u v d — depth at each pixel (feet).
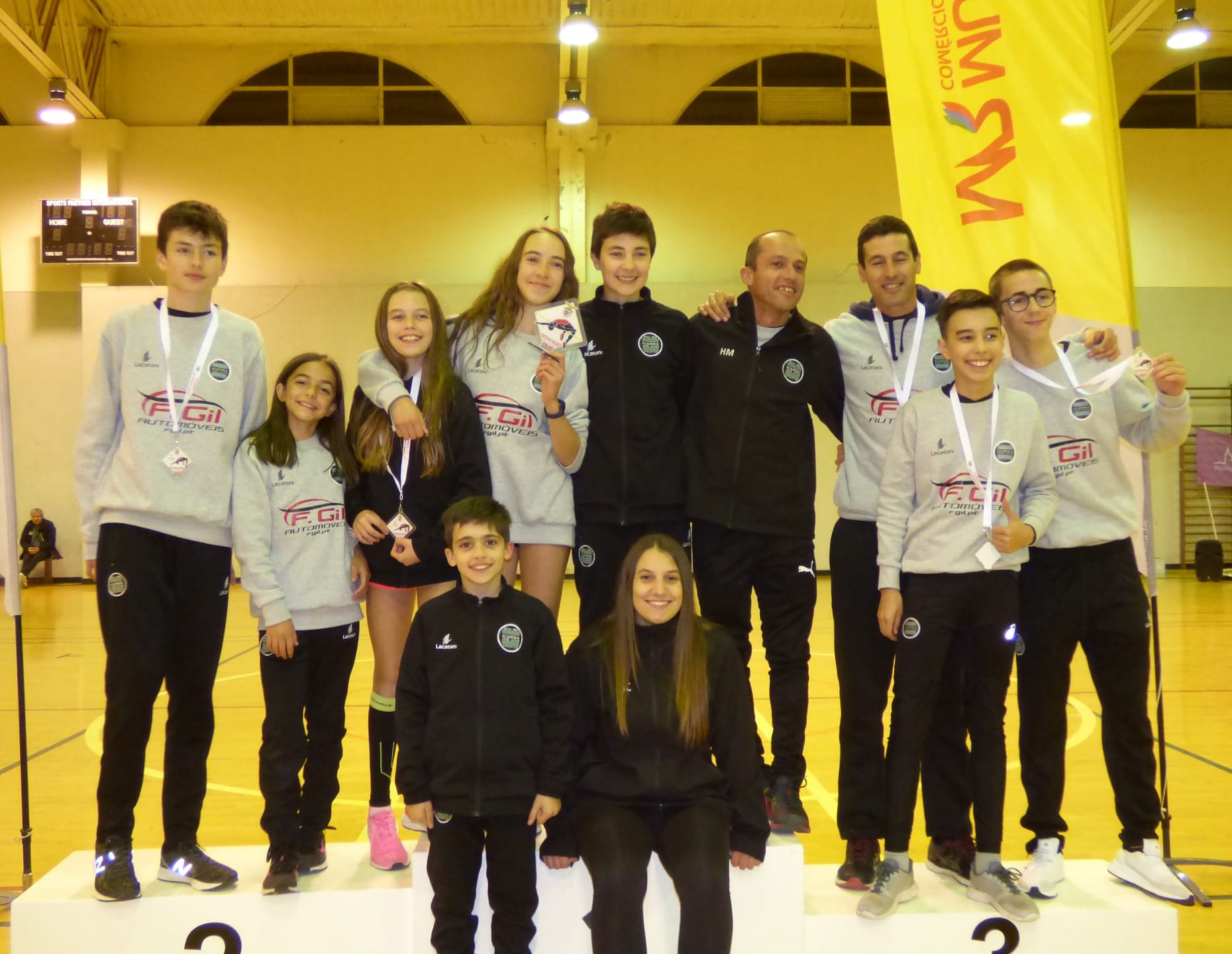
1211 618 32.37
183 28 43.57
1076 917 9.05
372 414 10.20
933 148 12.21
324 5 42.29
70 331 45.21
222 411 9.61
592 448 10.64
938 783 10.12
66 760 16.60
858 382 10.68
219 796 14.74
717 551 10.54
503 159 45.37
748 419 10.45
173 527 9.26
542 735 8.89
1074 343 10.66
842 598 10.34
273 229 45.03
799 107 46.01
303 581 9.59
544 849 8.86
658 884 8.79
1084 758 16.53
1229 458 45.88
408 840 12.31
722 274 45.60
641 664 9.13
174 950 8.91
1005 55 11.85
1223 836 12.66
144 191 44.73
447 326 10.75
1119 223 11.52
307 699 9.81
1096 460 10.13
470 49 45.39
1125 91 46.80
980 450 9.50
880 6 12.42
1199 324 46.88
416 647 9.03
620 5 42.65
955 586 9.36
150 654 9.09
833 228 45.73
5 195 44.96
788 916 8.86
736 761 8.95
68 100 41.96
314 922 9.00
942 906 9.16
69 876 9.52
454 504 9.18
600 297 11.09
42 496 45.34
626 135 45.37
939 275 12.17
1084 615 9.99
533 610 9.14
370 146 45.16
